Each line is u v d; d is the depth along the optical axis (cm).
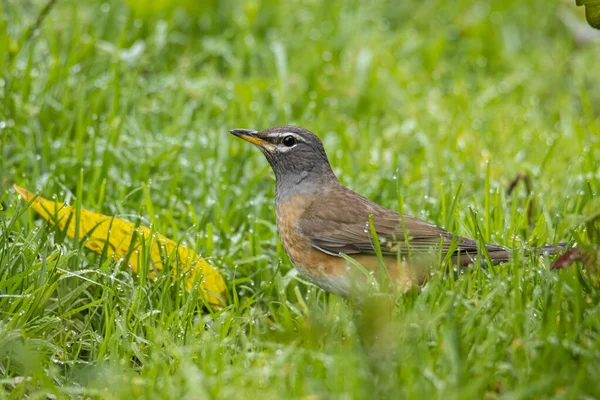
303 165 1006
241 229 1089
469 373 705
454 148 1313
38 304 845
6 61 1295
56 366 818
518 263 843
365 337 731
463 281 831
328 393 688
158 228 1044
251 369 737
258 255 1035
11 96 1225
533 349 729
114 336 816
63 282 920
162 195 1144
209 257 980
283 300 927
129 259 953
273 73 1504
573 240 910
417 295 828
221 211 1097
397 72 1523
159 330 817
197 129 1279
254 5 1587
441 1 1748
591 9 884
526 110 1456
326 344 774
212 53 1524
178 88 1370
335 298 966
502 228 1041
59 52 1370
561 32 1738
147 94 1380
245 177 1229
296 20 1627
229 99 1374
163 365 762
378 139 1335
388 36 1644
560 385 684
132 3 1541
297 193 1001
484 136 1361
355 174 1225
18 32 1371
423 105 1455
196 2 1596
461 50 1667
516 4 1753
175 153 1211
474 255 912
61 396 738
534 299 799
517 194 1091
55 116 1260
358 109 1466
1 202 1040
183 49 1558
